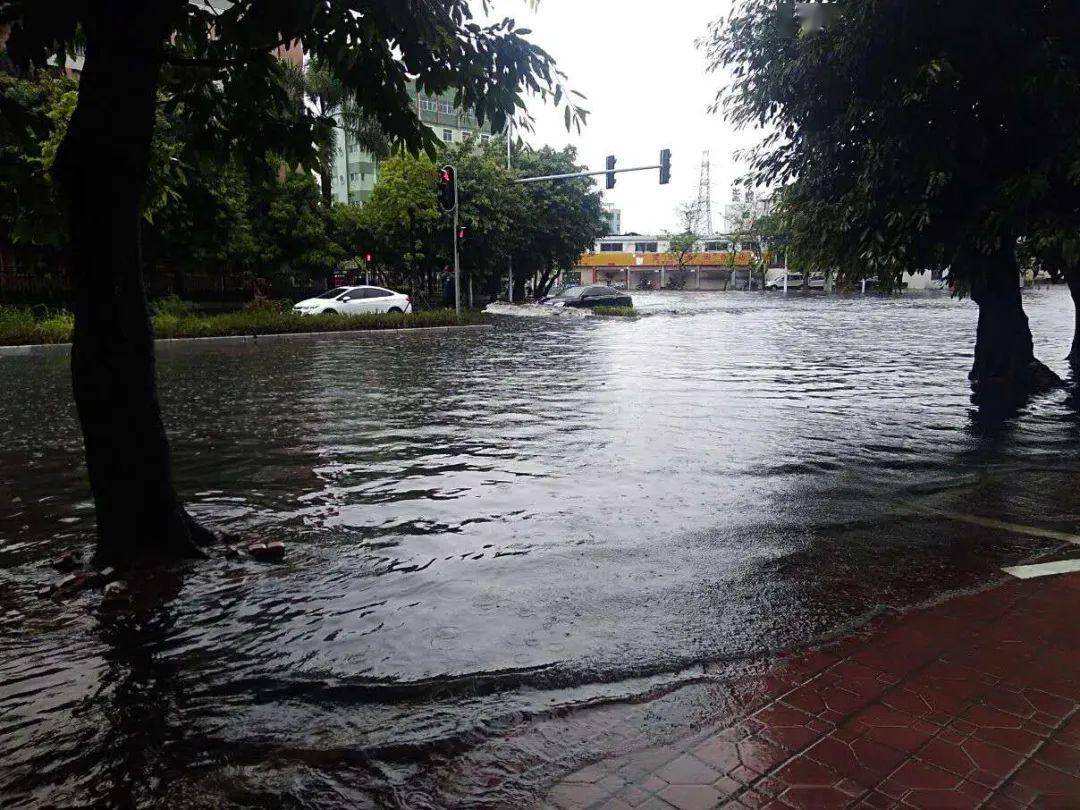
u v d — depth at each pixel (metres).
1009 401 10.20
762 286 72.38
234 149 5.64
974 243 8.39
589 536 5.11
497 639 3.64
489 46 4.61
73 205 4.25
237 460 7.29
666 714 3.00
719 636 3.65
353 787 2.60
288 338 21.94
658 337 21.70
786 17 8.79
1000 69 7.75
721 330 24.19
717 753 2.73
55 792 2.58
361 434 8.47
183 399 10.95
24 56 4.03
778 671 3.32
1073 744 2.72
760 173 9.96
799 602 4.03
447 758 2.75
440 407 10.20
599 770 2.65
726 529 5.22
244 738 2.89
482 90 4.83
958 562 4.57
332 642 3.63
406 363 15.59
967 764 2.62
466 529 5.27
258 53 4.72
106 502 4.55
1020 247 9.47
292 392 11.60
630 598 4.11
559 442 8.00
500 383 12.48
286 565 4.61
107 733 2.93
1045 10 7.53
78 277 4.36
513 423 9.05
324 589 4.25
